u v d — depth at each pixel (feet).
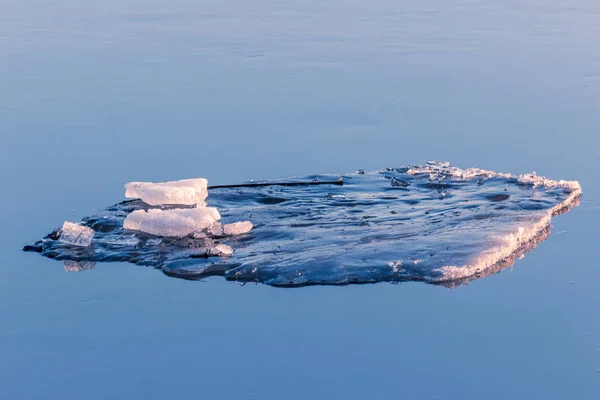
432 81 89.10
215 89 87.25
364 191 65.41
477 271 53.16
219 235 58.03
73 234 57.88
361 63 94.84
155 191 62.80
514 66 92.94
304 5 119.34
